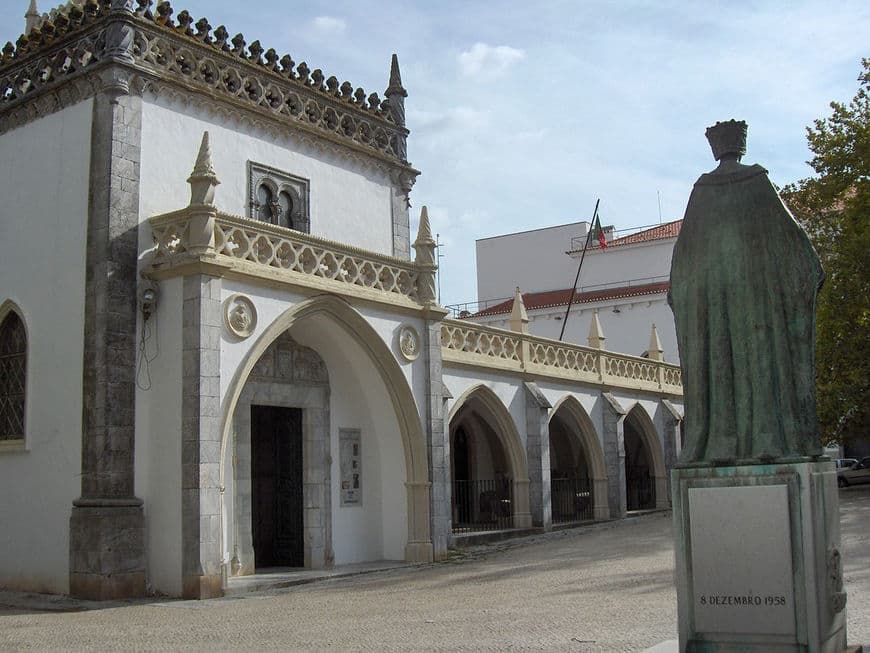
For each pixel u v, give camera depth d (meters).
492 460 28.94
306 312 17.36
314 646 9.99
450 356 22.66
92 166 16.38
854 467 43.97
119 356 15.67
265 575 17.25
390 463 20.17
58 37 17.41
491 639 9.97
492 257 56.78
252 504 19.59
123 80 16.45
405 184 23.33
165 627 11.73
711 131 7.55
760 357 6.98
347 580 17.00
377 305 19.11
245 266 16.03
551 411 26.28
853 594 12.30
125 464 15.47
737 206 7.22
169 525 15.07
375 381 19.83
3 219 17.95
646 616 11.12
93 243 16.05
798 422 6.91
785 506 6.62
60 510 15.88
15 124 18.06
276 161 19.80
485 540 22.89
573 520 27.94
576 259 52.59
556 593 13.68
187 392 15.13
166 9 17.59
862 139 31.66
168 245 16.11
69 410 16.05
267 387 18.34
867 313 31.20
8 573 16.59
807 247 6.99
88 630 11.59
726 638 6.73
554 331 48.75
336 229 21.12
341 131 21.56
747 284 7.08
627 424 35.47
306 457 19.17
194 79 18.00
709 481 6.90
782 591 6.57
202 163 15.75
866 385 32.09
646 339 46.03
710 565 6.81
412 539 19.66
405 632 10.71
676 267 7.45
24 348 17.31
